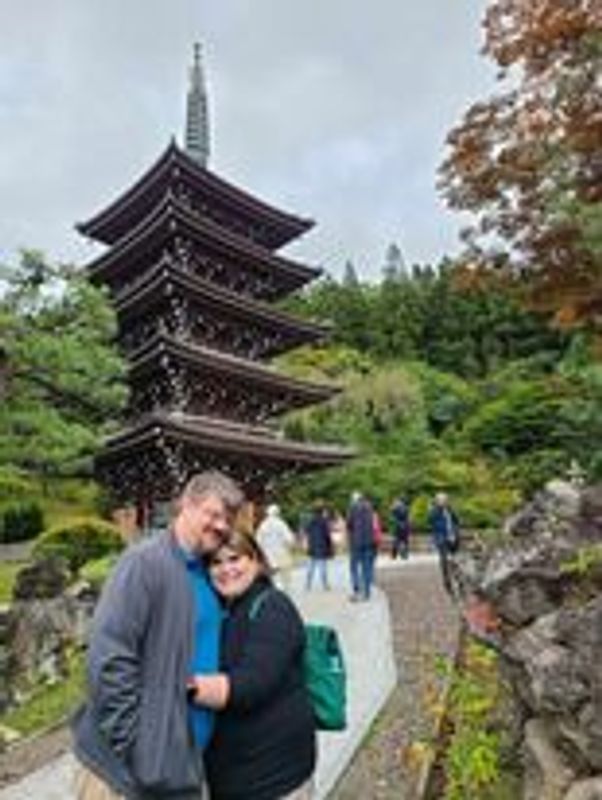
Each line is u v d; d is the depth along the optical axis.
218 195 43.25
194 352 36.62
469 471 51.31
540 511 6.07
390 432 62.53
